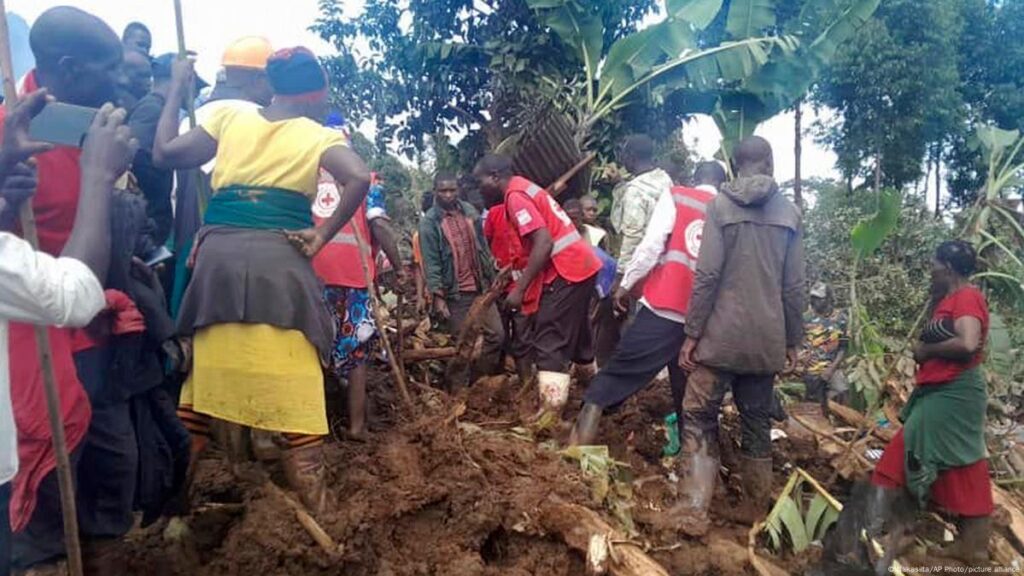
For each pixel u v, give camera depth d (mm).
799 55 8656
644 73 8766
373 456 3975
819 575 4020
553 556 3576
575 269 4887
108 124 2473
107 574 3053
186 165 3324
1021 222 7922
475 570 3373
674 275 4504
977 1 15781
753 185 4148
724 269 4156
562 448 4543
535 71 9727
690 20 8422
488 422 4844
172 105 3312
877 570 4090
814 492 4676
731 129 8969
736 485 4633
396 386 5109
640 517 4062
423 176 12773
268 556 3248
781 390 6695
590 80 8992
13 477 2320
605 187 8906
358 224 4430
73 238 2334
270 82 3346
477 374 5965
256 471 3658
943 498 4332
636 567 3436
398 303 5555
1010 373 6438
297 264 3209
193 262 3652
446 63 10602
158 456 3242
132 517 3109
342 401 4672
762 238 4141
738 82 9016
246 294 3127
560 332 4918
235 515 3527
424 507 3613
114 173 2459
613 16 9938
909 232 10430
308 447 3402
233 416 3162
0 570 2592
